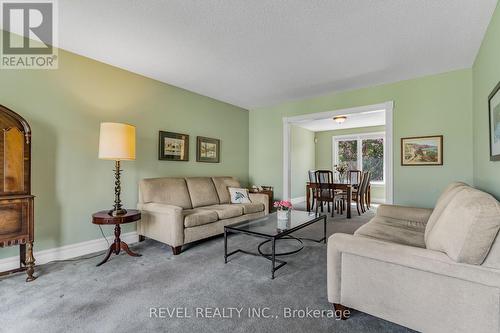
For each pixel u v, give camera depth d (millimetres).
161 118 3791
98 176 3045
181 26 2328
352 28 2365
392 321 1451
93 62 3014
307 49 2789
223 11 2104
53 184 2678
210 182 4242
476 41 2613
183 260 2670
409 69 3367
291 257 2754
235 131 5211
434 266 1293
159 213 3029
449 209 1482
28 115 2523
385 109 3896
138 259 2703
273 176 5195
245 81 3799
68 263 2594
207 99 4590
